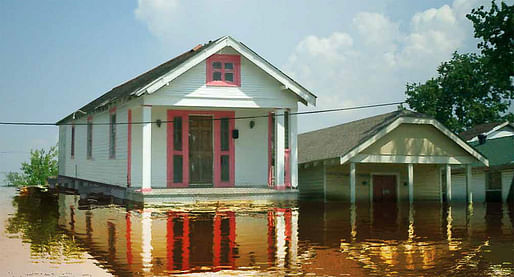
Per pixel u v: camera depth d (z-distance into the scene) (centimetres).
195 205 1709
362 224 1341
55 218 1432
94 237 1110
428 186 2298
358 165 2217
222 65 1886
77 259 891
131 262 871
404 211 1722
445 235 1167
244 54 1864
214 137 2058
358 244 1041
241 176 2073
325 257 912
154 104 1803
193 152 2036
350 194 1983
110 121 2198
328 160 2036
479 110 4103
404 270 824
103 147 2303
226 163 2067
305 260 889
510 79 2516
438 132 2070
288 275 789
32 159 4191
